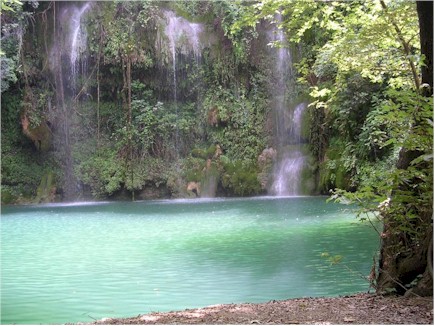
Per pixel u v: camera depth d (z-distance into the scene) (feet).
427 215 19.17
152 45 85.35
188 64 87.15
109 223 48.88
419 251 19.47
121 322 16.94
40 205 73.41
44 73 83.15
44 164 81.41
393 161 53.42
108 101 86.58
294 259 30.17
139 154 82.84
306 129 79.10
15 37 79.77
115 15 84.84
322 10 37.35
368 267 27.58
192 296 23.00
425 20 19.69
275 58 84.94
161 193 81.66
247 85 86.63
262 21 85.76
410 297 18.89
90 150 83.35
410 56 18.31
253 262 29.68
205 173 81.05
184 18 87.61
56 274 27.58
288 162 79.77
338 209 55.57
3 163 78.84
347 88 65.10
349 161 68.33
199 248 34.40
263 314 17.34
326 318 16.49
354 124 68.54
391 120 18.54
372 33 35.12
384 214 19.57
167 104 87.20
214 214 54.54
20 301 22.58
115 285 25.12
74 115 84.17
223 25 84.33
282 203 64.75
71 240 38.91
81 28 84.28
